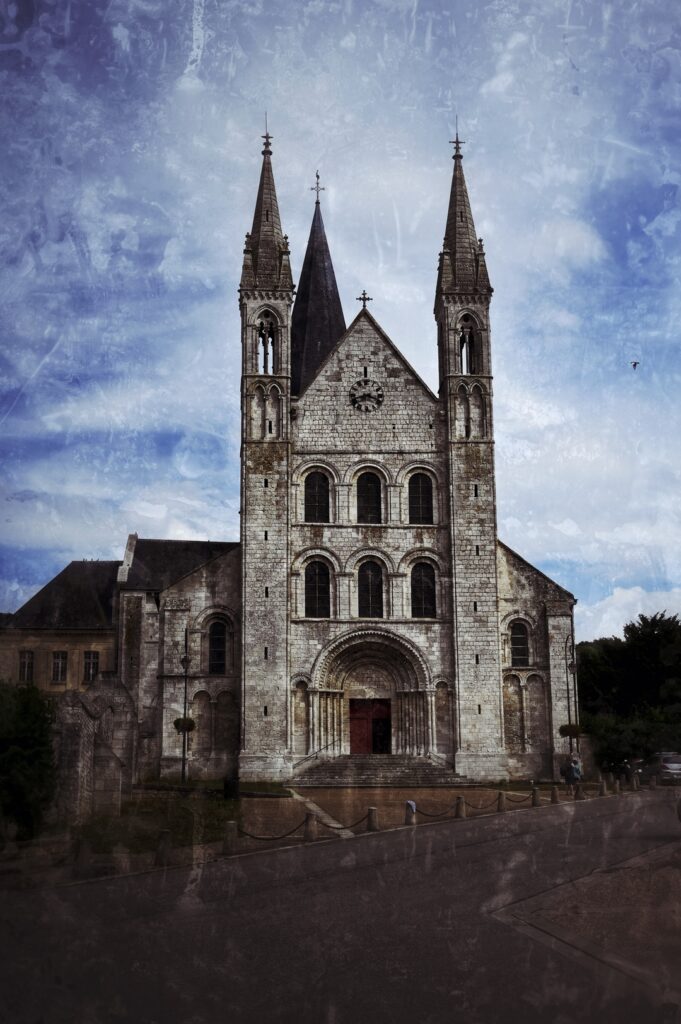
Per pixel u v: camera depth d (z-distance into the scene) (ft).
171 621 211.41
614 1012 45.24
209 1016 44.57
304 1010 45.55
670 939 58.08
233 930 60.75
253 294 218.18
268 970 51.72
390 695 212.02
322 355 242.78
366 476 216.54
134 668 221.46
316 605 210.18
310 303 248.52
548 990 48.49
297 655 206.90
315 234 256.93
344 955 54.85
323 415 217.56
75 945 55.67
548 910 66.74
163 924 61.93
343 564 210.79
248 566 206.69
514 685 213.05
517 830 115.85
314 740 203.62
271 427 213.25
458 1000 47.01
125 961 52.49
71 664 219.61
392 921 63.52
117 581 230.07
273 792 178.60
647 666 232.53
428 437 217.56
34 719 98.02
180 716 207.51
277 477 210.79
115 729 157.48
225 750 206.90
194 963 52.54
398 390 219.41
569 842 102.06
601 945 56.70
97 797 120.57
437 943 57.47
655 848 96.02
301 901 70.49
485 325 220.84
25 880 78.13
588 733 214.07
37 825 97.35
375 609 211.20
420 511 215.51
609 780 201.05
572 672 211.82
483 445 215.10
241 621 205.77
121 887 76.07
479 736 203.10
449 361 218.79
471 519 212.02
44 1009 44.83
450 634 209.36
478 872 83.51
